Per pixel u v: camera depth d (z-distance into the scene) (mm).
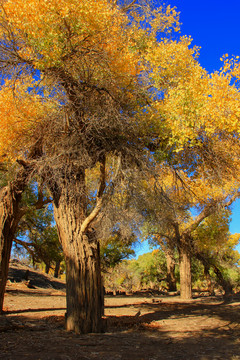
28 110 9125
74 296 7410
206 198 15172
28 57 8539
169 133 8648
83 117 8438
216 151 8609
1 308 9945
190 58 9602
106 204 7961
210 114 7645
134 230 9055
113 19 8602
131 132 8422
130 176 7781
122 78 8703
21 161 8688
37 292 20859
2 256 9891
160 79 9406
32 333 6934
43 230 18953
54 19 7293
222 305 14562
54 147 8656
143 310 12891
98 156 7949
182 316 10992
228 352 5762
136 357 5254
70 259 7625
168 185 13188
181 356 5418
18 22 7328
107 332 7547
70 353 5277
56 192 8195
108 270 30828
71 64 8023
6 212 10016
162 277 40531
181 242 20094
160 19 10758
